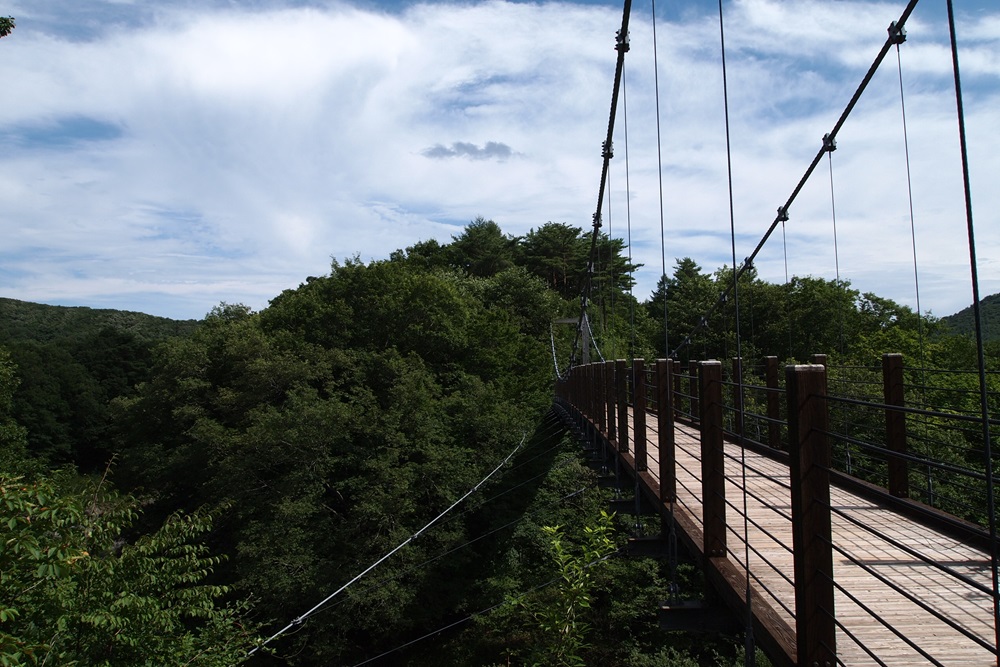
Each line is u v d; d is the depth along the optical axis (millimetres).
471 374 24469
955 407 7191
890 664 2469
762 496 5121
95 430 38656
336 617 14359
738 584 3168
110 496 5402
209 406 21438
